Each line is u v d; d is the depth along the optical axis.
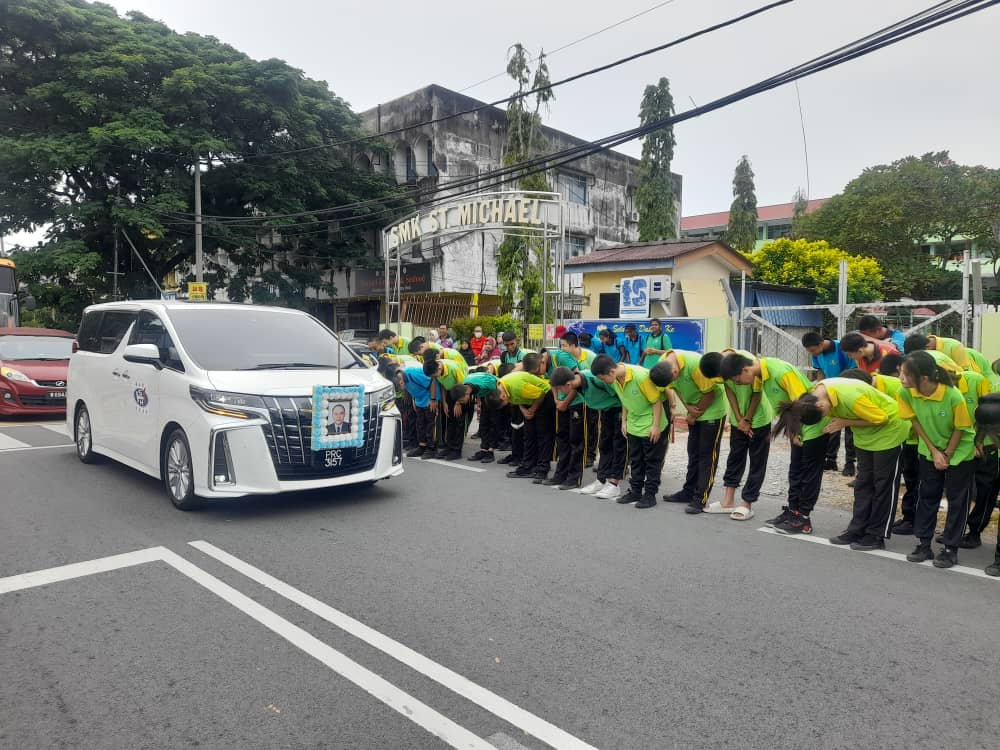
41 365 12.16
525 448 7.88
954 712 2.97
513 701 3.02
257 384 5.87
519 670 3.30
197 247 21.66
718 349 11.67
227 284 26.38
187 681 3.18
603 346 12.09
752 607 4.09
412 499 6.60
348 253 27.28
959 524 4.84
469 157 27.50
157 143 20.11
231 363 6.27
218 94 22.11
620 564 4.83
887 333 8.53
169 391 6.18
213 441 5.64
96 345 8.07
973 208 27.23
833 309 10.16
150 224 20.78
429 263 26.23
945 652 3.54
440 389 8.87
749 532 5.71
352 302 29.73
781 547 5.30
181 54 22.06
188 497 5.88
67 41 20.75
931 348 6.46
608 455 7.01
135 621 3.81
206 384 5.84
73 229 22.53
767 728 2.84
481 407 8.80
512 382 7.40
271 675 3.23
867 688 3.17
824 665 3.38
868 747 2.71
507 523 5.82
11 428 11.00
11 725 2.83
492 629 3.75
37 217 22.23
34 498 6.49
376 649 3.50
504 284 20.72
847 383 5.15
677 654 3.48
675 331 12.15
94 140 19.80
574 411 7.20
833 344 7.99
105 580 4.41
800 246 22.47
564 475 7.43
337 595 4.19
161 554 4.91
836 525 5.96
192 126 21.77
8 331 12.90
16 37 20.41
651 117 27.19
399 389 9.48
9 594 4.18
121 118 20.45
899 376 5.57
